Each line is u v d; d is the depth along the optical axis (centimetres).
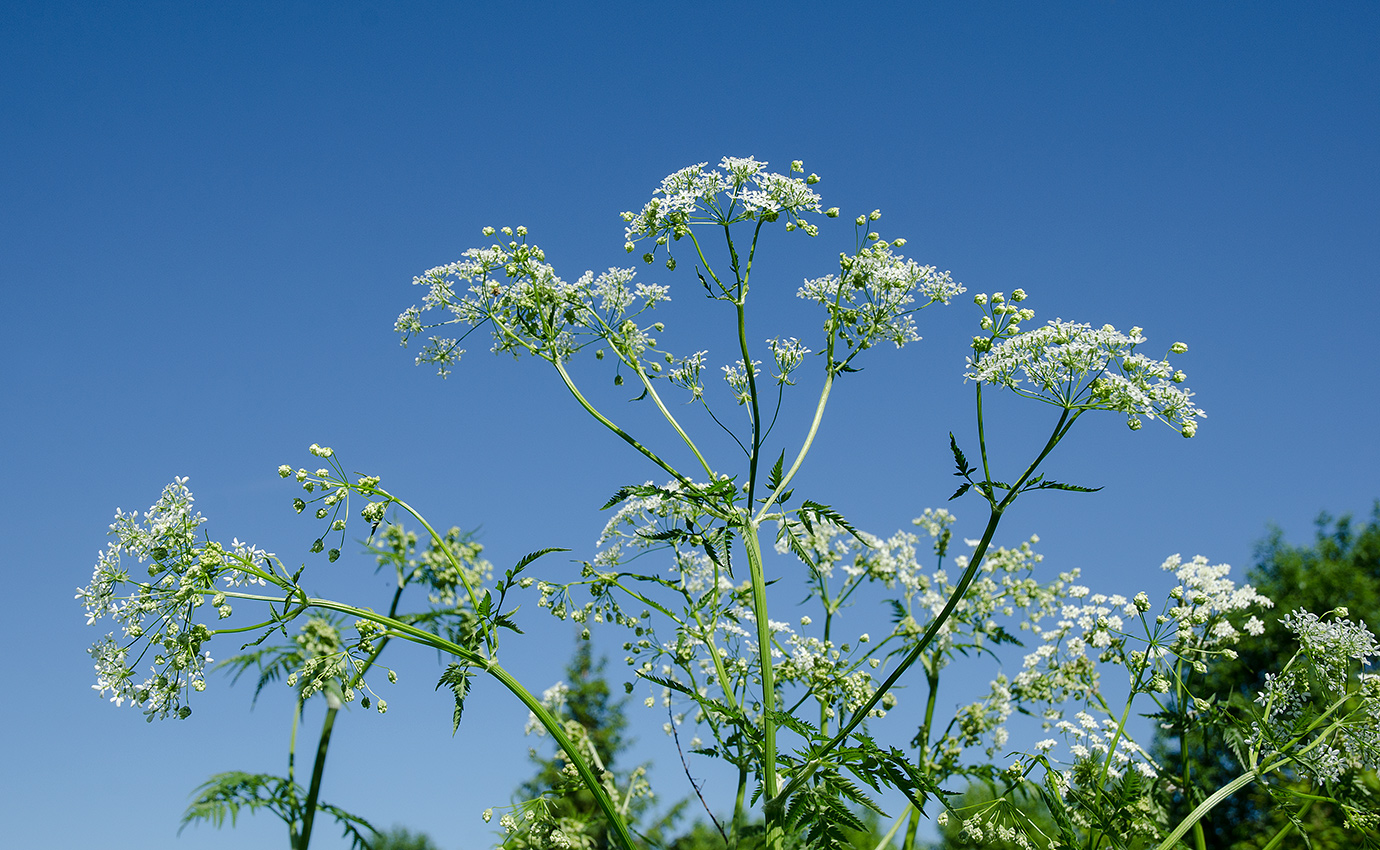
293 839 60
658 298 57
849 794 50
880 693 51
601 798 50
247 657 63
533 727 63
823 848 49
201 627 49
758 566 54
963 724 62
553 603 58
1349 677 56
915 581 66
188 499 50
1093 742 58
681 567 61
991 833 57
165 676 49
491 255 57
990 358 53
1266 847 56
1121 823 56
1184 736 58
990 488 51
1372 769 54
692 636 58
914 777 49
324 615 63
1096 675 62
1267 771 55
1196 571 59
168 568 50
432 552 67
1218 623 59
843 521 54
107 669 49
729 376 57
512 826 58
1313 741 55
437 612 63
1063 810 56
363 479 51
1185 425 51
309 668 50
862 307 56
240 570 50
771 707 53
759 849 51
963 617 66
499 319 57
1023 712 63
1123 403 52
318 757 62
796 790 50
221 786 60
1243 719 58
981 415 53
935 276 57
